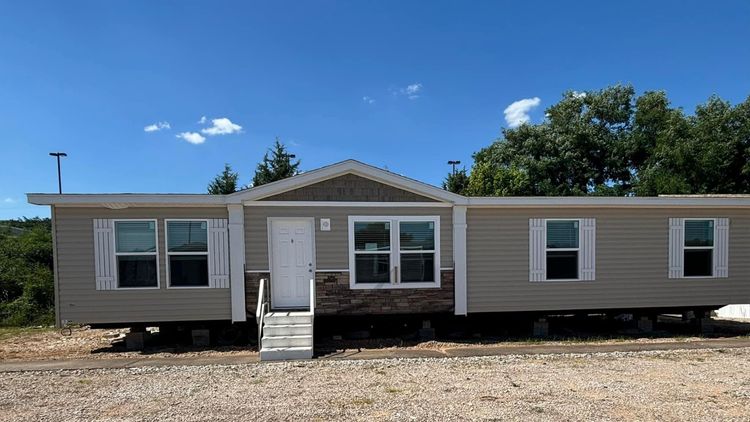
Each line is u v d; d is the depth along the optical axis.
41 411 5.23
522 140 30.92
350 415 4.98
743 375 6.54
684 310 10.84
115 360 7.97
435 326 10.66
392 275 9.65
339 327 10.30
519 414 4.98
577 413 4.99
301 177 9.39
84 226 8.95
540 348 8.55
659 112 28.53
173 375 6.82
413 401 5.44
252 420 4.86
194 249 9.27
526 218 10.06
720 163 23.14
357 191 9.61
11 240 19.52
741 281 10.56
